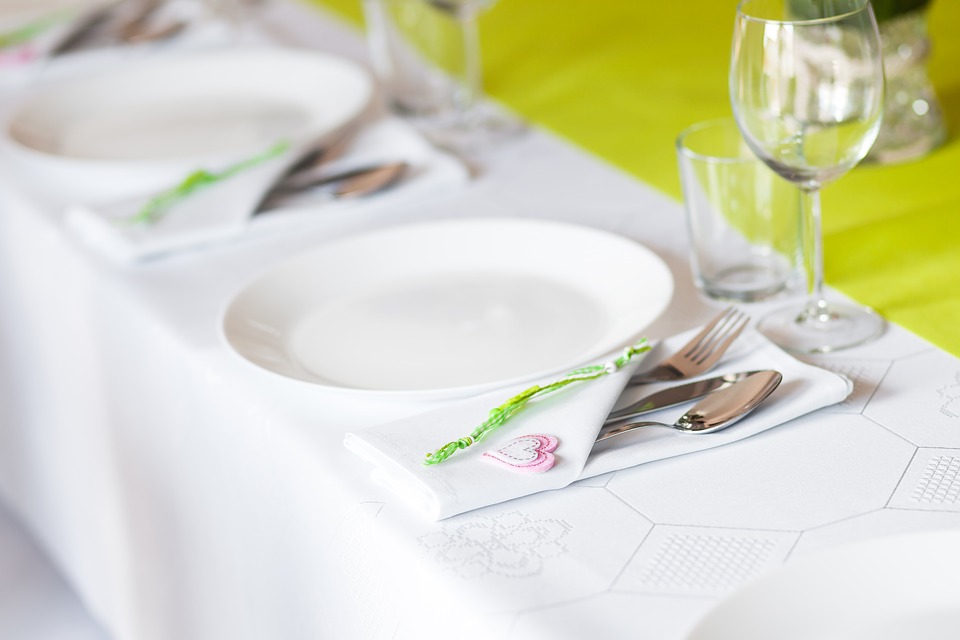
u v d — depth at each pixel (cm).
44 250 166
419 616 123
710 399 130
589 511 125
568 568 121
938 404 130
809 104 131
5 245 175
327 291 150
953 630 114
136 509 160
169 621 159
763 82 131
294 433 134
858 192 155
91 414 164
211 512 146
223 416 141
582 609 118
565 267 149
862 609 116
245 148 173
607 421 130
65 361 167
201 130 185
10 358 180
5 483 190
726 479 125
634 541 122
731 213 143
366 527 126
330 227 162
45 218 167
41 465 179
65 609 206
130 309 152
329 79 189
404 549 124
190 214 162
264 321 145
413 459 127
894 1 154
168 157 179
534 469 125
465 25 181
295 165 170
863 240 149
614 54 191
